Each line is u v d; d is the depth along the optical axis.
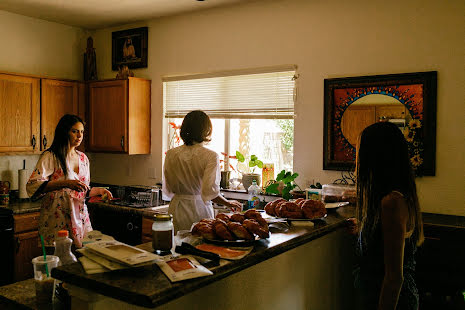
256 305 1.71
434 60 2.60
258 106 3.41
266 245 1.49
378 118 2.79
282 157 3.42
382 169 1.50
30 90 3.70
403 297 1.50
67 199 2.78
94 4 3.54
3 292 1.40
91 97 4.12
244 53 3.44
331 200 2.54
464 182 2.51
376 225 1.52
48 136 3.84
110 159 4.46
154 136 4.06
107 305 1.18
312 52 3.09
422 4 2.63
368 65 2.85
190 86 3.83
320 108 3.06
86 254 1.25
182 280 1.10
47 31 4.13
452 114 2.54
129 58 4.20
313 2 3.07
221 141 3.78
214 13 3.61
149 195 3.53
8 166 3.91
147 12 3.77
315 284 2.13
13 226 3.25
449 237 2.22
